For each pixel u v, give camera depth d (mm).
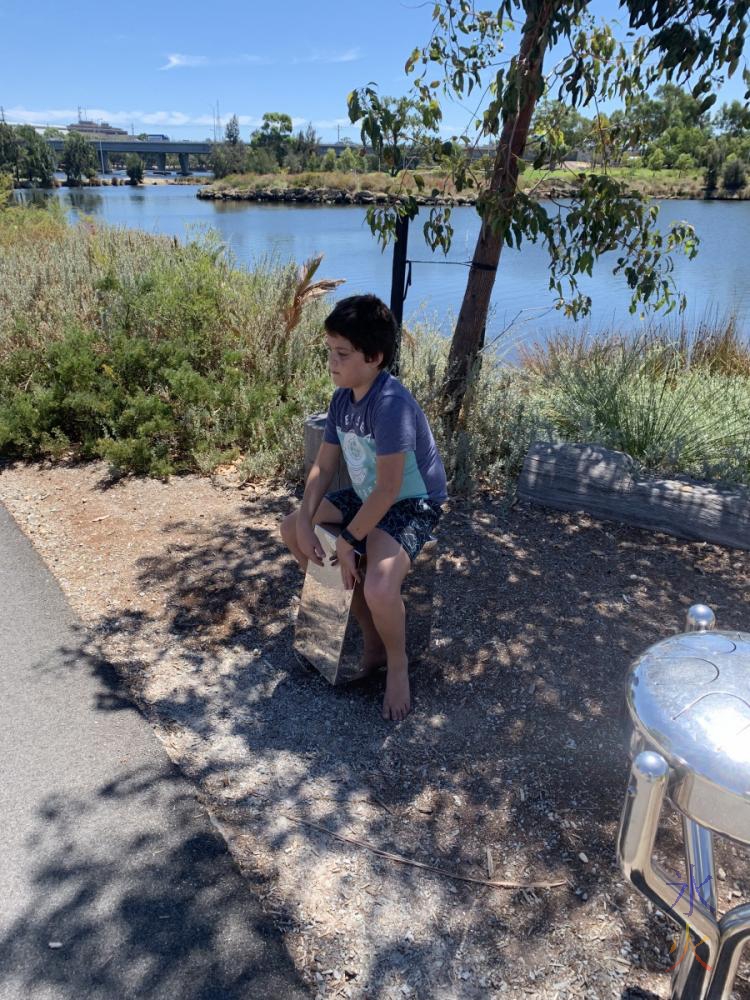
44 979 1880
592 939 2016
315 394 5785
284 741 2723
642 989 1884
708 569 4035
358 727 2803
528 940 2012
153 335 6320
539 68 4207
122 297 6523
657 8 4168
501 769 2605
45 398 5398
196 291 6754
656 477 4664
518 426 5316
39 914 2045
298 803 2443
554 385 6871
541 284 16641
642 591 3795
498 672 3131
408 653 3121
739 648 1507
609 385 6066
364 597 2771
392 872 2207
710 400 5871
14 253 8883
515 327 9734
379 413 2641
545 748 2711
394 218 4863
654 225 5293
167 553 4043
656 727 1336
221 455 5219
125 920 2035
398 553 2727
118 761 2586
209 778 2537
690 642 1546
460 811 2428
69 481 5008
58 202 13859
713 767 1232
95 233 9797
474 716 2873
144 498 4746
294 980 1896
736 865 2258
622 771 2602
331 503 3057
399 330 5203
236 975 1903
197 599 3617
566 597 3711
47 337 6289
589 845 2307
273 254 8367
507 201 4605
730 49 4102
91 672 3059
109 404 5410
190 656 3193
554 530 4414
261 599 3627
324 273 17297
